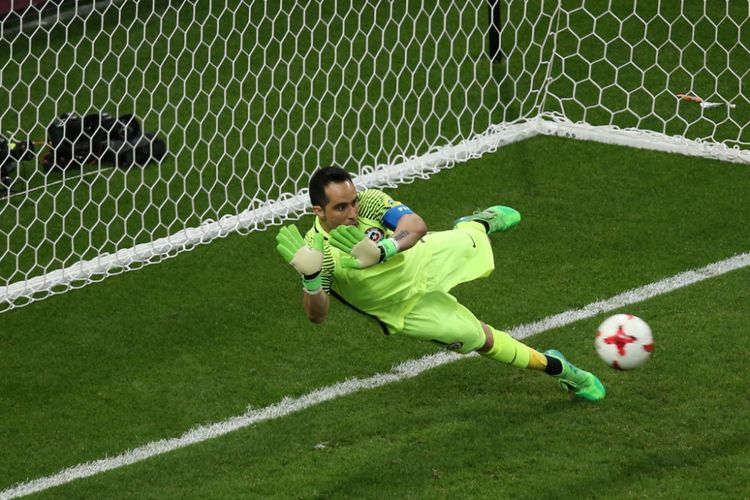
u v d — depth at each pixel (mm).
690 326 27062
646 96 41281
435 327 22734
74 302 30703
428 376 26047
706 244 31219
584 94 41719
